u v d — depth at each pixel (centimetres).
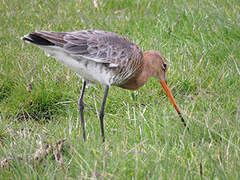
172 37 1511
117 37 1088
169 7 1662
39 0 1778
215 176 863
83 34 1041
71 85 1325
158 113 1127
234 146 925
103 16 1691
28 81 1320
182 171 860
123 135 1037
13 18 1648
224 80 1266
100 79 1076
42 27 1614
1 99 1312
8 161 977
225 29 1476
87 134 1081
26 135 1084
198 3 1611
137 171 852
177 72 1329
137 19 1653
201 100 1160
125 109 1215
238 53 1359
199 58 1384
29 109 1259
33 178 900
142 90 1278
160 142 997
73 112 1247
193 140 991
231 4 1597
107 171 879
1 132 1134
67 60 1047
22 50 1466
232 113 1113
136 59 1101
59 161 952
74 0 1773
